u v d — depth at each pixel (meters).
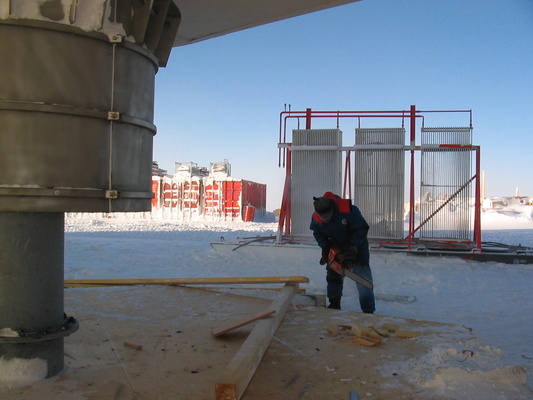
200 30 6.76
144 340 3.46
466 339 3.62
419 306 6.11
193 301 4.67
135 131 2.75
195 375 2.83
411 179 11.30
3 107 2.31
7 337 2.51
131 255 11.29
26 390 2.54
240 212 34.22
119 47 2.61
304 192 11.65
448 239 11.05
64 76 2.42
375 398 2.57
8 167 2.34
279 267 9.63
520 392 2.64
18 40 2.34
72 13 2.40
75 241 14.84
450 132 11.20
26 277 2.56
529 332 4.58
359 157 11.41
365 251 5.48
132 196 2.71
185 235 18.38
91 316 4.10
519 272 9.02
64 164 2.43
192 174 35.81
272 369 2.95
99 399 2.48
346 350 3.32
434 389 2.69
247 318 3.68
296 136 11.80
